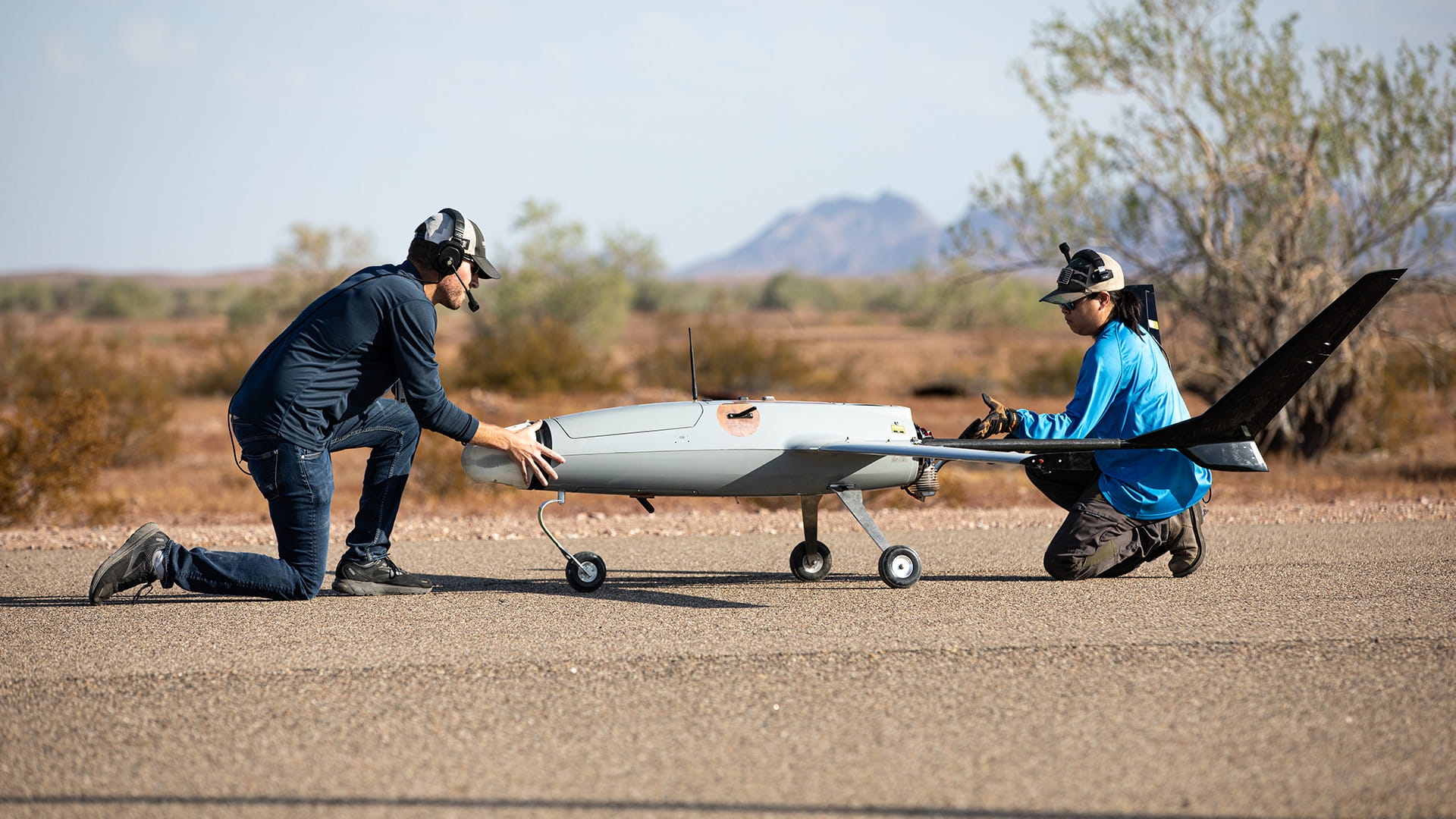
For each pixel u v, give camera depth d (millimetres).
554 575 20453
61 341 78688
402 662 13734
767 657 13844
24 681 13102
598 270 140250
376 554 18375
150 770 10250
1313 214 48531
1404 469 45750
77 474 35812
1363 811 9016
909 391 101250
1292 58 48281
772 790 9586
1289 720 11227
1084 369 17953
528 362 96688
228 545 25250
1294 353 16719
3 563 22391
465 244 17156
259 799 9516
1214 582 18828
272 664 13727
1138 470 18109
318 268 174125
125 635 15336
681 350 98438
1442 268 47219
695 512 35531
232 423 17094
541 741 10906
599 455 17141
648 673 13180
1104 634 14805
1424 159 46625
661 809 9203
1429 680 12531
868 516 18484
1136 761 10156
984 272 52156
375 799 9484
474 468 17219
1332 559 21219
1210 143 49031
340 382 16812
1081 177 49500
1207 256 48844
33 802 9523
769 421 17609
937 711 11648
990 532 25672
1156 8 48438
